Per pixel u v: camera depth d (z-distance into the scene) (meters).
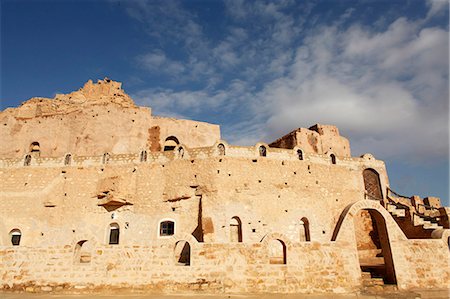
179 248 30.62
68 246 22.39
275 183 32.66
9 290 21.52
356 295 21.75
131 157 34.31
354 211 24.81
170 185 32.69
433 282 23.55
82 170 34.03
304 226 32.97
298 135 42.28
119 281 21.53
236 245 22.41
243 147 33.28
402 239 24.41
